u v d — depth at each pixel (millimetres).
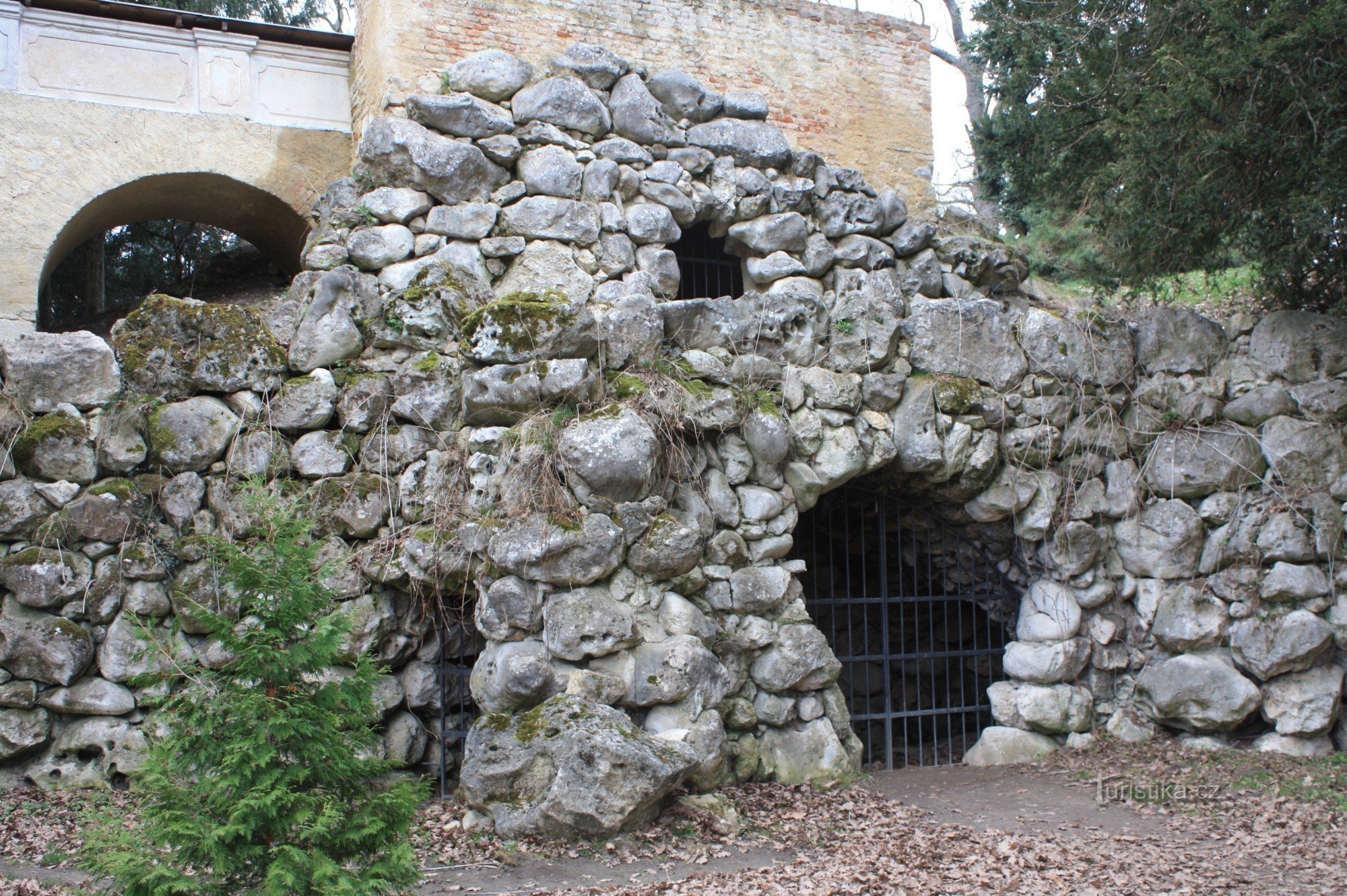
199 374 7293
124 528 6980
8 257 9000
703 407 7633
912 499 9133
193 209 10727
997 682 10031
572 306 7281
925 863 5848
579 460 6875
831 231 9172
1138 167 8422
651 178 8680
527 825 6055
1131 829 6645
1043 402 8875
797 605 7875
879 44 10859
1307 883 5609
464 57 8961
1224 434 8906
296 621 4234
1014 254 9820
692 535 7156
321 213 8375
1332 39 7488
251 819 3918
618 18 9656
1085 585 8930
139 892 3861
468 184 8203
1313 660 8477
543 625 6797
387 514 7375
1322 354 8969
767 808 6922
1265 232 8438
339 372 7590
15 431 6891
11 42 9195
